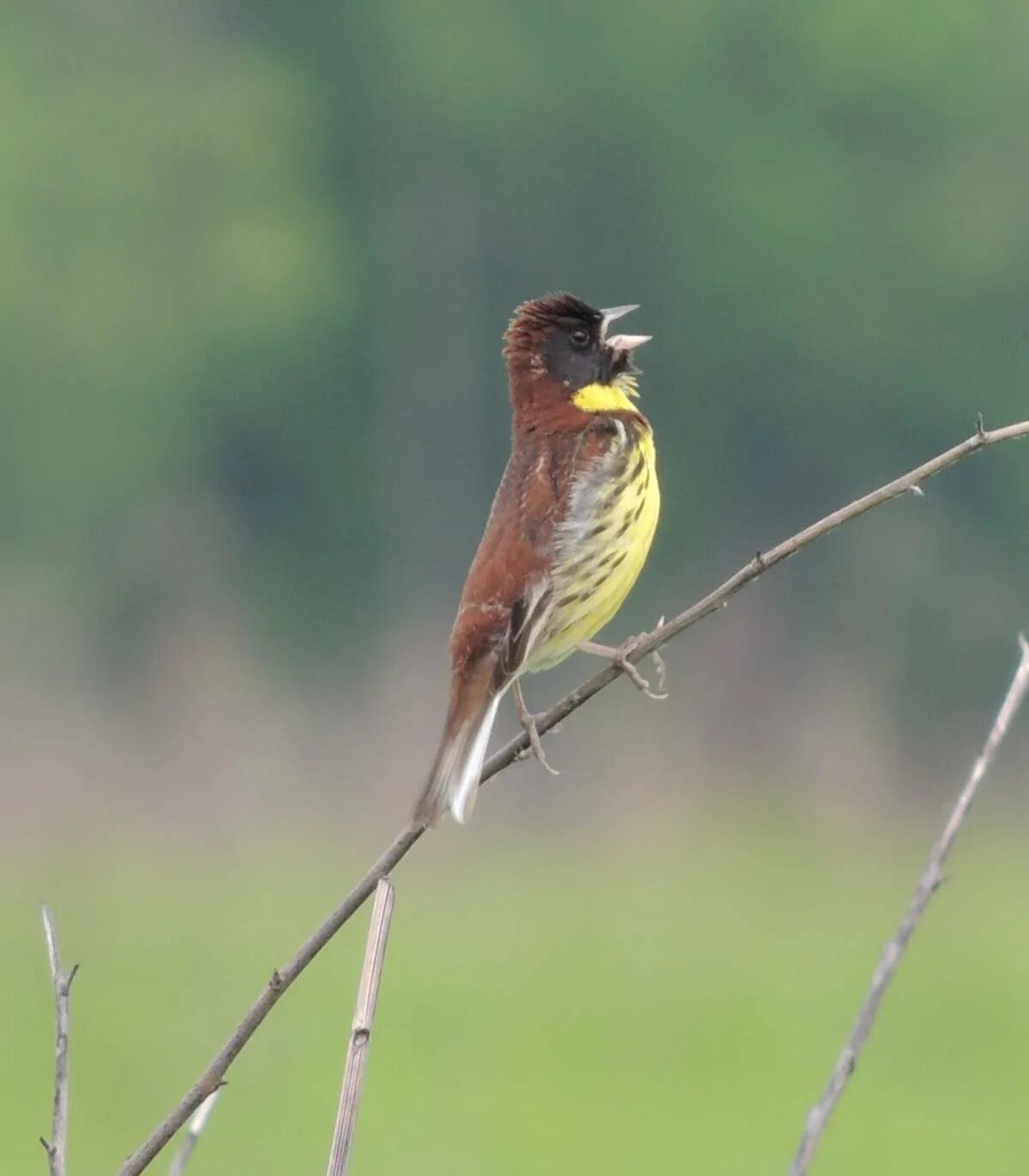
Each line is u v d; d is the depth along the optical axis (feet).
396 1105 52.60
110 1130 49.47
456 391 104.63
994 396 100.17
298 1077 53.98
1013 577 95.86
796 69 102.94
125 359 99.04
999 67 103.19
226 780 83.56
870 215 101.50
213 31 106.73
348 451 102.12
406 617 99.40
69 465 97.45
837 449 101.04
